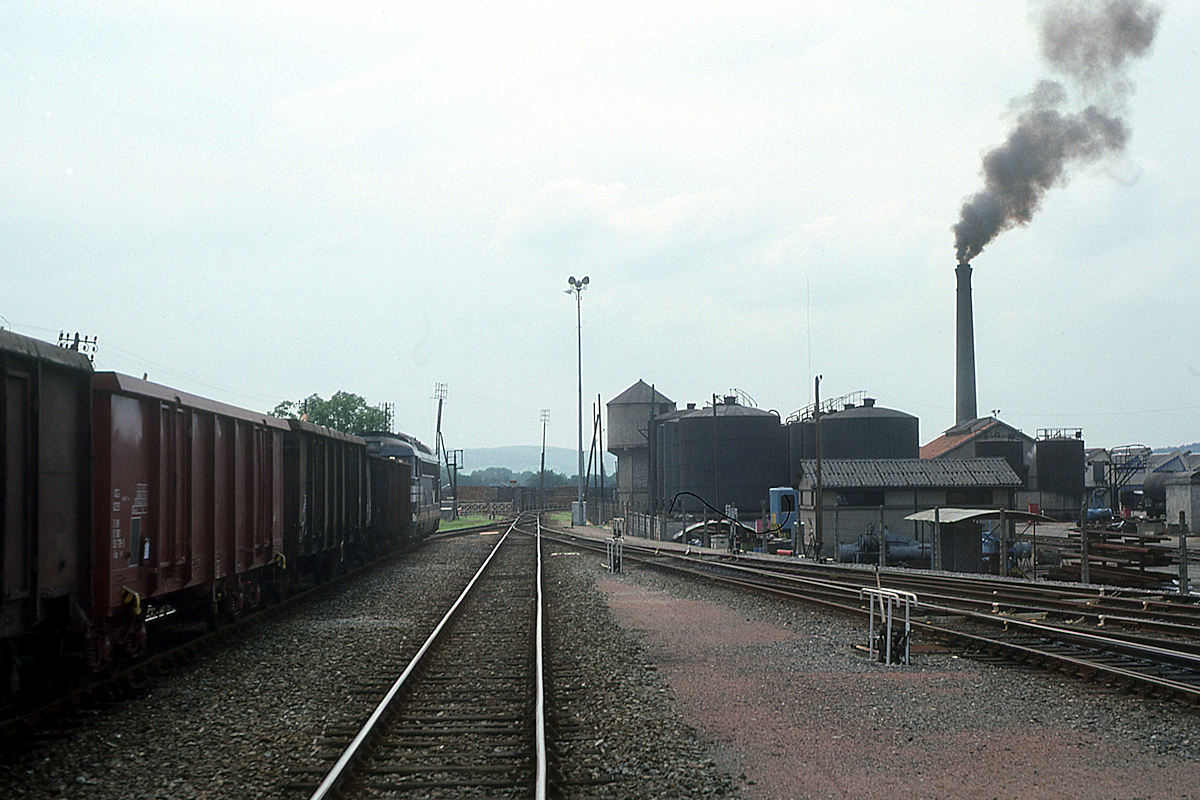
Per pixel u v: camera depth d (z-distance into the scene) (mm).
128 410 10750
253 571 17203
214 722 9375
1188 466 98438
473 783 7297
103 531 10062
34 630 9484
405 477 38031
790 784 7438
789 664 12914
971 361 94000
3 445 8086
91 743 8547
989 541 41344
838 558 41125
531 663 12648
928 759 8148
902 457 76812
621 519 74750
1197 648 13594
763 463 80938
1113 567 30172
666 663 12984
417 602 20719
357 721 9250
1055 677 11844
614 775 7559
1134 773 7746
